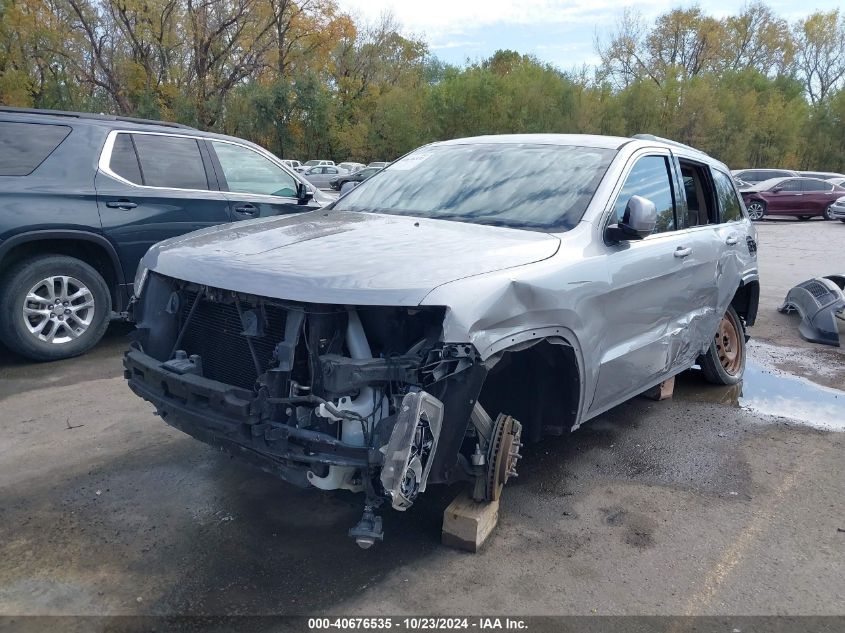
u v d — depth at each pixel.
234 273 3.16
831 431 5.35
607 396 4.20
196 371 3.29
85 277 6.36
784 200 27.83
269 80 50.94
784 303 9.61
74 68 43.12
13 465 4.24
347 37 49.41
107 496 3.89
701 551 3.59
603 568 3.39
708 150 51.75
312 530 3.61
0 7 37.91
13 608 2.94
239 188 7.45
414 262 3.15
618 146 4.61
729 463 4.68
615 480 4.36
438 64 70.94
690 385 6.39
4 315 5.97
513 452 3.54
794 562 3.52
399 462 2.69
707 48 62.41
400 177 4.82
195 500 3.88
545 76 47.28
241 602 3.03
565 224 3.93
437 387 2.95
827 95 63.34
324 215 4.36
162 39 41.84
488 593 3.15
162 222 6.75
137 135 6.80
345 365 2.82
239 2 43.47
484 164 4.63
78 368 6.15
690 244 4.92
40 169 6.14
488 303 3.06
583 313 3.69
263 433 2.95
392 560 3.36
